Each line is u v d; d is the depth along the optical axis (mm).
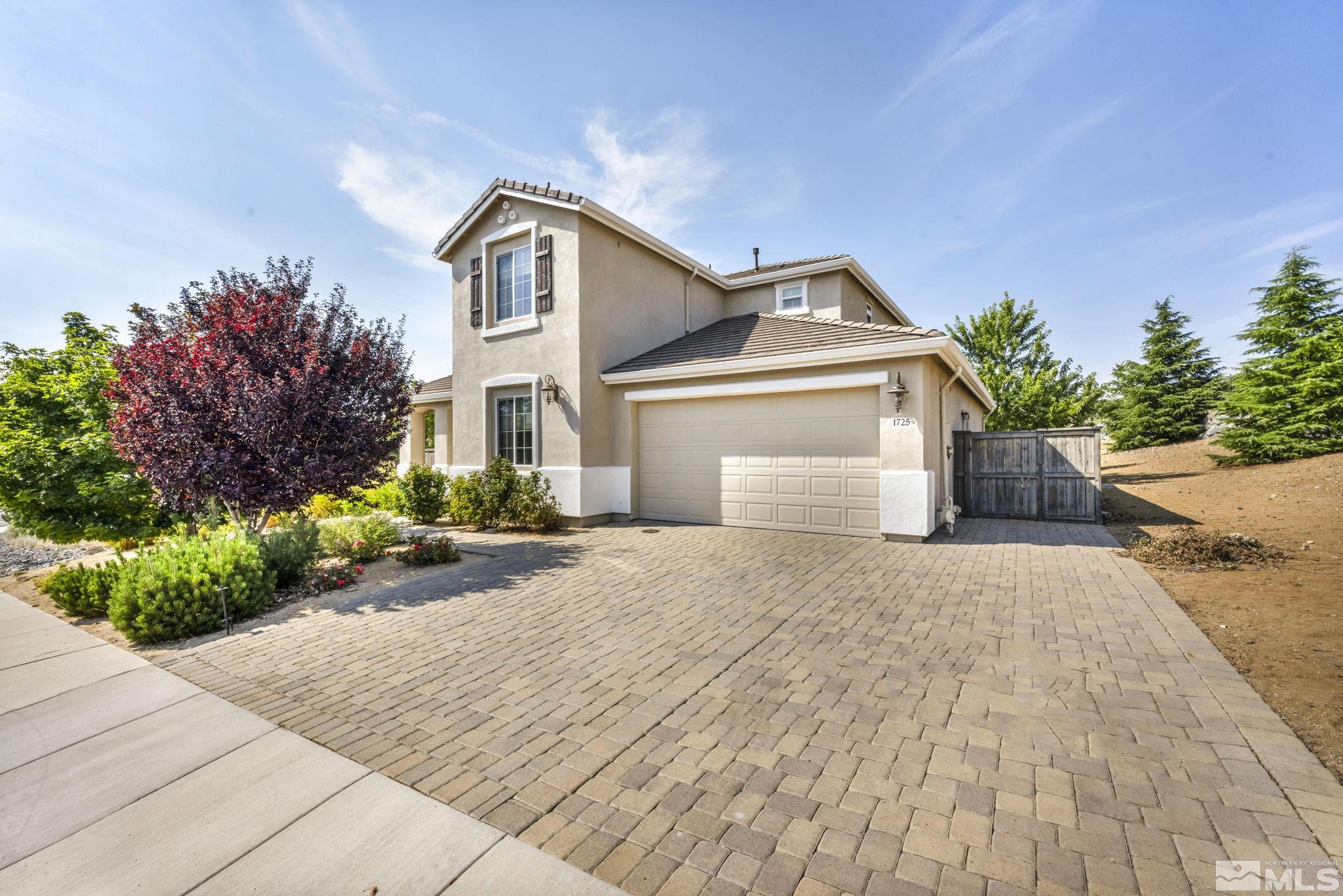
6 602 7109
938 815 2521
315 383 7590
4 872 2307
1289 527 8953
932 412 9547
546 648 4793
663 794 2732
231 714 3730
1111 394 28281
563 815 2596
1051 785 2721
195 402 7164
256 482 7473
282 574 6895
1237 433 17297
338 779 2938
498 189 11953
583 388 11086
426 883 2178
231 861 2342
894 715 3482
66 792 2887
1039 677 3975
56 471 11031
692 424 11117
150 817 2666
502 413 12531
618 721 3500
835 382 9391
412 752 3191
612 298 11859
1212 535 7598
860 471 9414
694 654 4586
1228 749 2980
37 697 4066
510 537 10141
